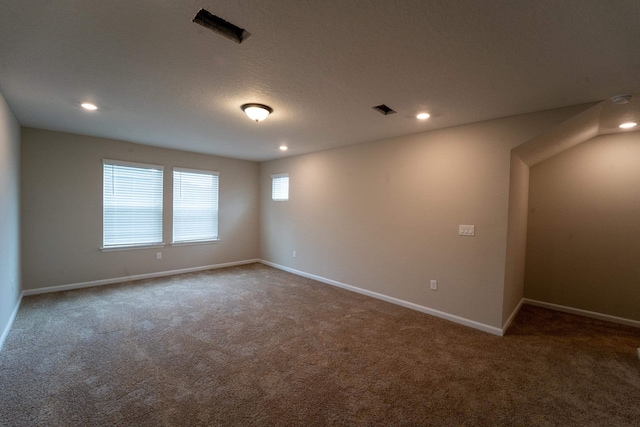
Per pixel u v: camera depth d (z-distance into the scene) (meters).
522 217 3.77
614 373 2.38
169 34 1.67
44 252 4.07
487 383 2.22
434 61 1.94
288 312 3.61
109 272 4.65
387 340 2.90
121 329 3.03
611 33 1.57
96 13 1.48
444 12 1.44
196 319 3.34
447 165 3.47
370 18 1.50
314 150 5.11
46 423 1.72
